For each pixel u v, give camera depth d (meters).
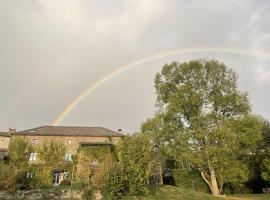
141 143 20.89
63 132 47.78
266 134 37.78
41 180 27.03
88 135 46.84
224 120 29.97
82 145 31.62
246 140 28.89
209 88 32.59
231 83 32.03
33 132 46.62
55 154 31.05
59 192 18.94
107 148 31.41
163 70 35.78
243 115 30.16
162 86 34.81
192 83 32.72
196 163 29.34
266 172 32.72
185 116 32.25
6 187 19.47
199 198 21.20
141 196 19.67
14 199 18.42
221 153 28.50
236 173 28.94
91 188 18.69
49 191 19.12
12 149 27.98
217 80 32.59
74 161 33.09
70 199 18.53
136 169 19.31
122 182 18.78
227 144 28.23
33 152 31.36
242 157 37.31
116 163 19.86
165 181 38.91
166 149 31.58
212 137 28.44
